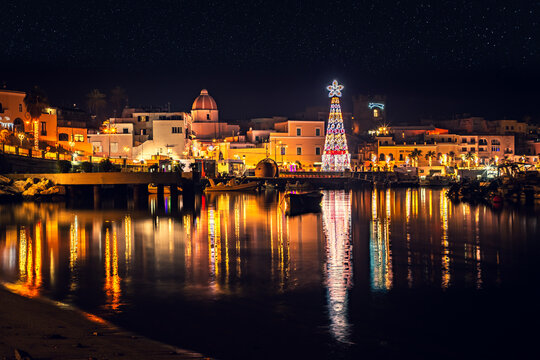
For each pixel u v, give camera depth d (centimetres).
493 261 3650
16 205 7069
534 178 9638
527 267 3441
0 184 7494
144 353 1905
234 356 1948
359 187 16762
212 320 2320
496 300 2675
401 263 3566
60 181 7675
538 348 2067
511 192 9712
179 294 2723
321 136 18925
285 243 4394
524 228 5419
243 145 18662
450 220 6247
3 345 1886
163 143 14638
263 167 15738
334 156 18550
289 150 18650
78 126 14138
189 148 15588
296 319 2355
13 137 9969
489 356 2002
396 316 2414
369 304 2588
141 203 7488
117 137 14688
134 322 2270
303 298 2675
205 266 3409
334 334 2183
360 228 5462
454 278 3128
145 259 3603
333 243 4416
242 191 13062
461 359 1972
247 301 2612
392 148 19675
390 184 16975
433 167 19125
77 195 8112
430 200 9881
